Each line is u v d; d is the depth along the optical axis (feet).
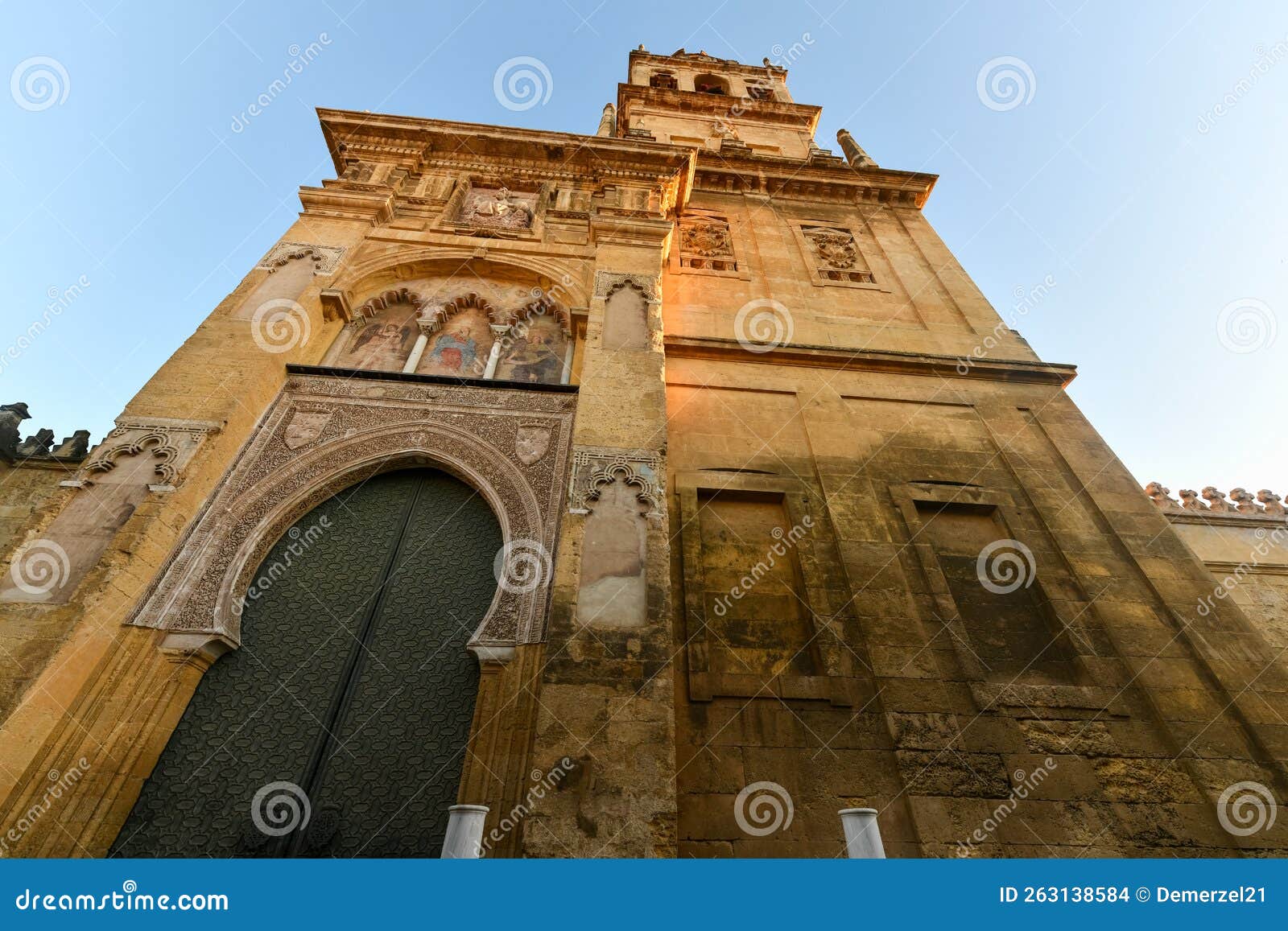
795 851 19.58
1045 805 21.26
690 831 19.65
